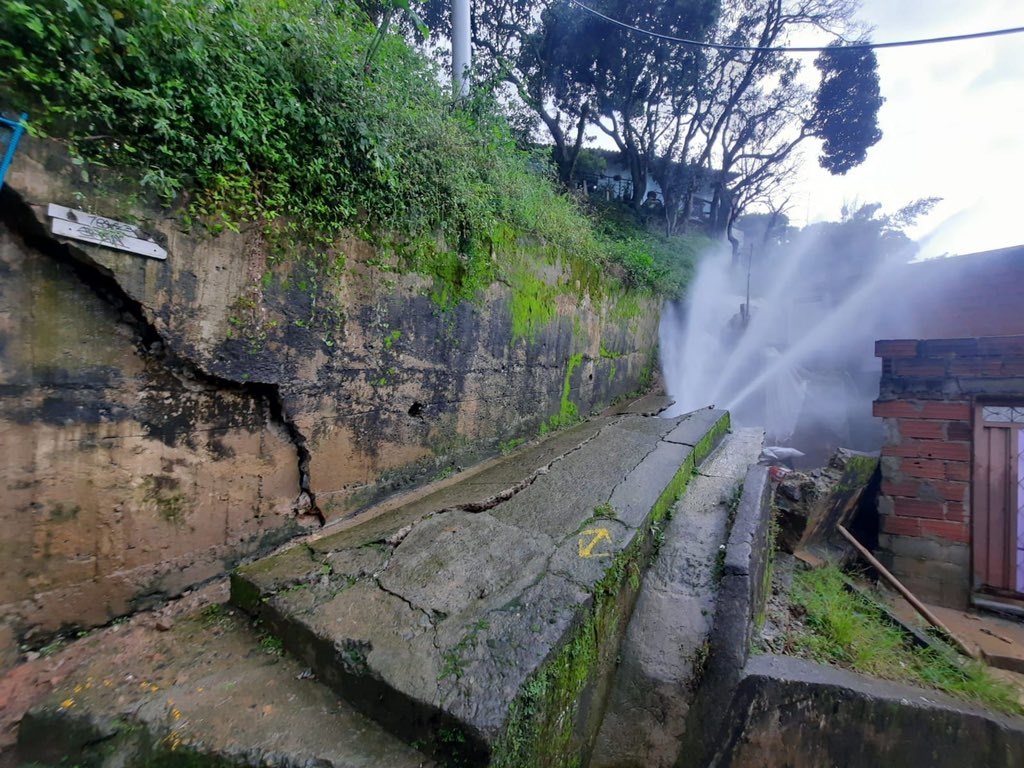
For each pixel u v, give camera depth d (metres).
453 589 2.15
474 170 3.85
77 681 1.75
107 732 1.55
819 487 4.30
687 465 4.05
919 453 4.93
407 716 1.55
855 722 2.43
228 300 2.31
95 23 1.75
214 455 2.37
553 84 11.78
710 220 16.81
